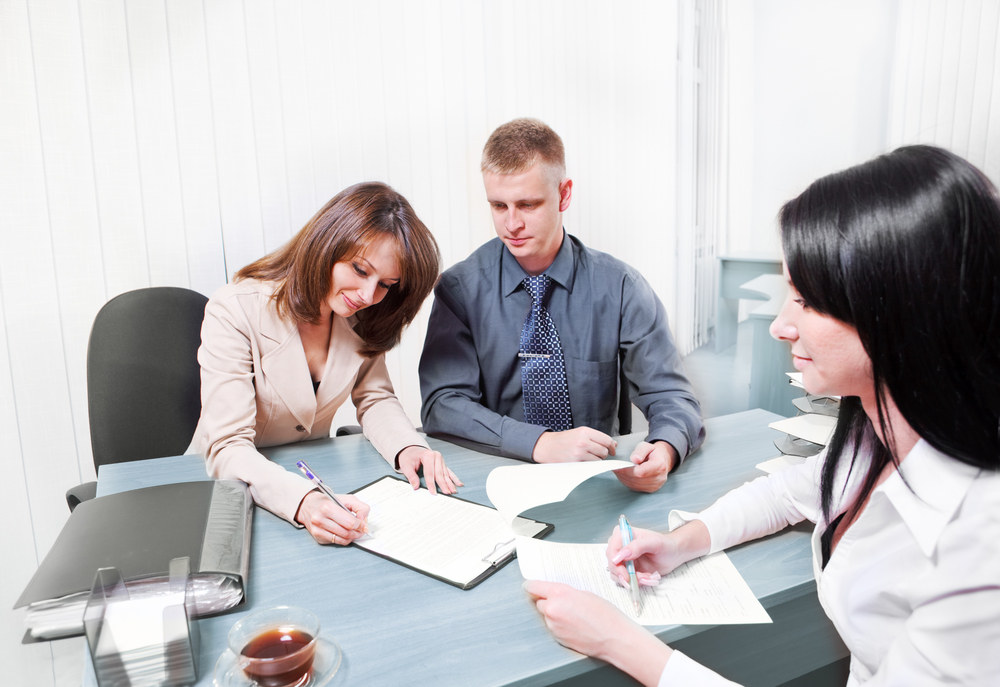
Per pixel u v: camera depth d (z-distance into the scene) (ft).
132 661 1.99
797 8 11.59
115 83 5.79
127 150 5.92
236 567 2.48
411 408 7.88
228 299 3.87
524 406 4.98
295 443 4.27
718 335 11.49
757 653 2.57
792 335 2.02
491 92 8.00
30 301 5.65
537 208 4.25
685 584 2.57
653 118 9.82
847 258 1.72
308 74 6.72
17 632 5.30
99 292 5.95
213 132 6.30
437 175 7.70
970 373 1.65
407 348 7.73
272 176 6.66
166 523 2.78
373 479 3.67
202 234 6.38
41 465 5.84
